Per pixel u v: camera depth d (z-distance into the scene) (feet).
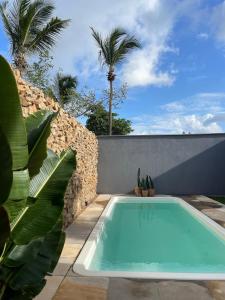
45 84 64.90
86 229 26.20
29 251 9.11
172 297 13.38
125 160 51.31
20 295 8.93
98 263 20.63
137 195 47.44
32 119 9.47
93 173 45.60
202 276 15.56
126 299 13.19
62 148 26.22
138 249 24.00
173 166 50.52
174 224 32.58
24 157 7.61
